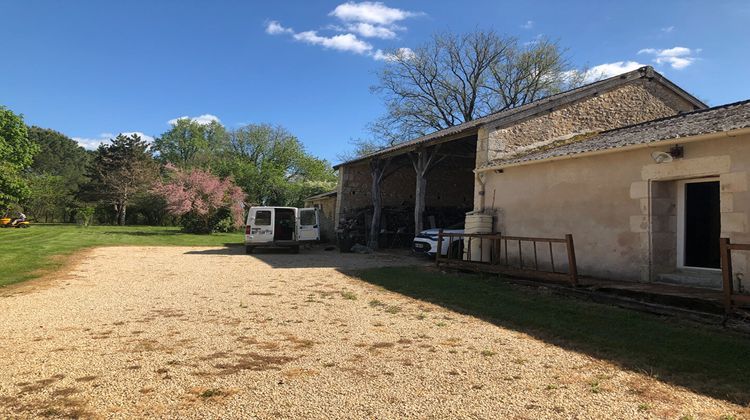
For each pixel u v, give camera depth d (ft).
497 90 105.91
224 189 86.63
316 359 13.46
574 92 40.78
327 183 115.44
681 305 19.60
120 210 142.20
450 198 71.56
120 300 22.66
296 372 12.26
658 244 24.48
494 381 11.62
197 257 45.98
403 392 10.83
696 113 32.07
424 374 12.16
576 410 9.74
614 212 26.50
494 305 21.80
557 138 40.57
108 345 14.70
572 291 23.88
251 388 11.01
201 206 82.79
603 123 42.60
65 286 26.55
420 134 111.45
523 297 23.82
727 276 17.10
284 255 49.98
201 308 20.95
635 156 25.45
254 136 153.69
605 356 13.74
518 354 14.06
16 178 97.45
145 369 12.34
